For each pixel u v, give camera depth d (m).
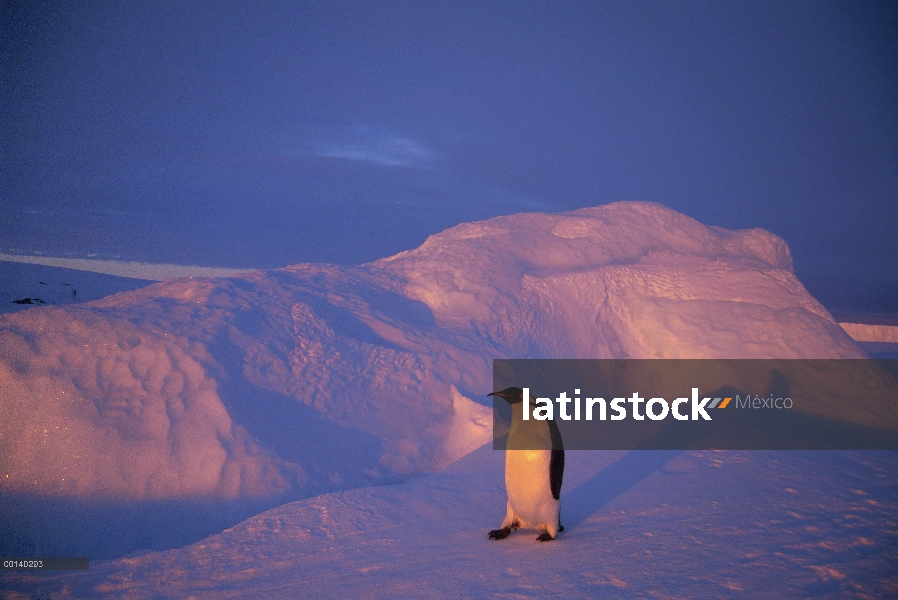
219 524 7.43
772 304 14.16
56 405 8.38
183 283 11.81
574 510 6.30
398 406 9.77
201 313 10.38
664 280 14.84
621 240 16.67
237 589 4.88
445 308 13.13
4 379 8.54
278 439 8.54
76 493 7.72
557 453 5.20
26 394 8.45
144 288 11.93
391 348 10.99
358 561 5.33
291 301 11.71
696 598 4.00
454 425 9.75
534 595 4.15
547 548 5.15
